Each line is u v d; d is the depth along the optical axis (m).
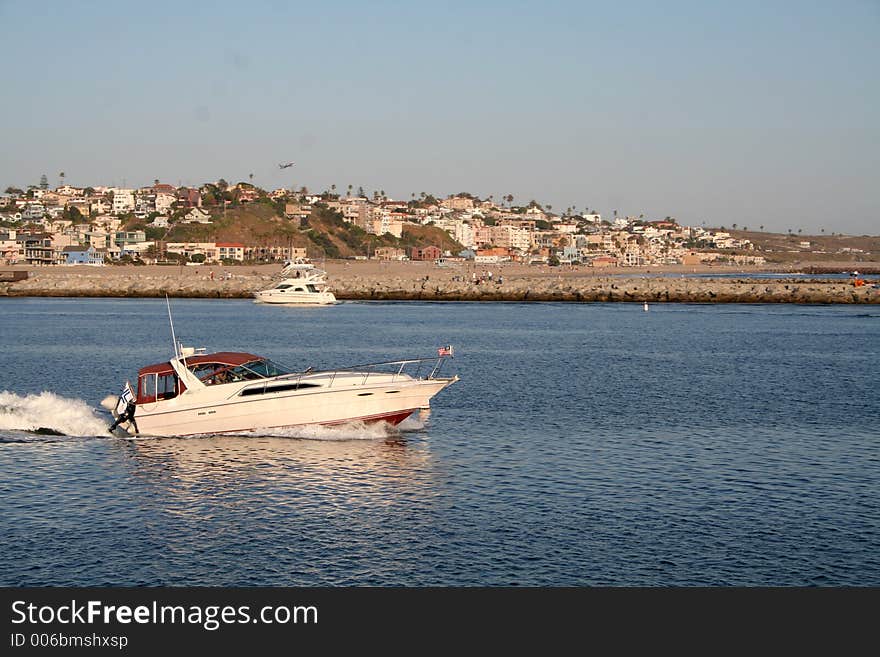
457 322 104.81
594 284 161.88
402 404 35.22
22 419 37.53
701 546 23.28
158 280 163.75
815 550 23.06
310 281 138.00
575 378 54.47
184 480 29.17
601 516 25.50
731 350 73.38
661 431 37.38
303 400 34.56
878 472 30.55
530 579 21.44
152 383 34.62
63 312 119.25
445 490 28.09
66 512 25.95
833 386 51.78
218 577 21.52
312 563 22.31
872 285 171.25
